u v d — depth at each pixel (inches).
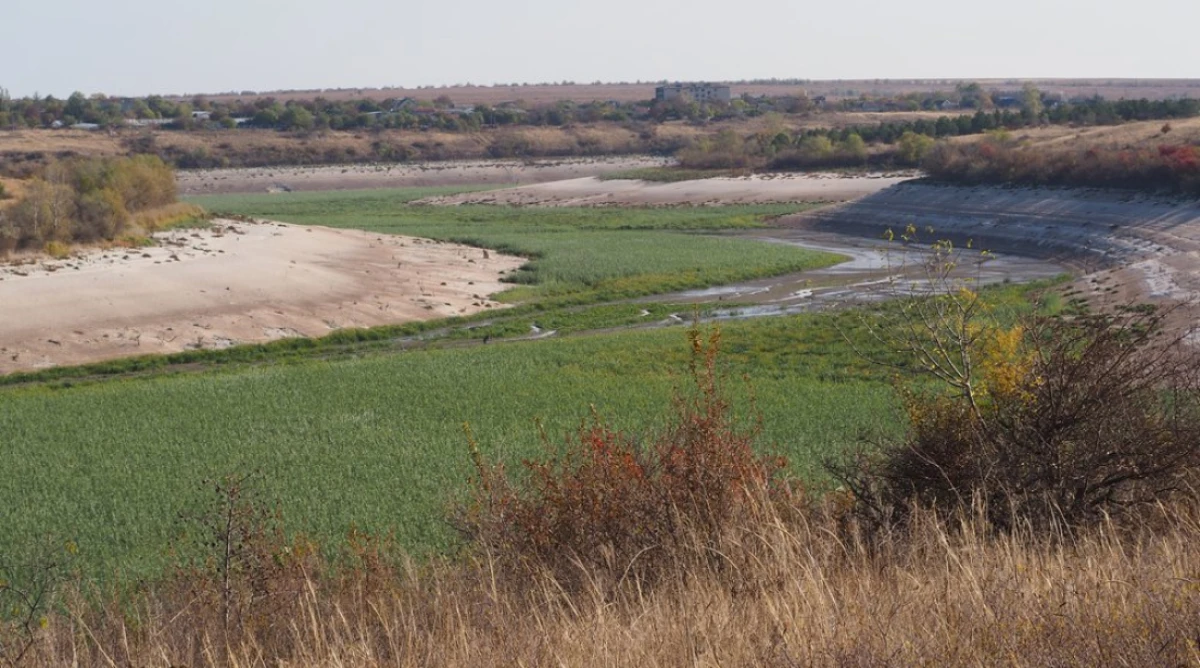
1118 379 306.8
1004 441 312.2
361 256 2331.4
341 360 1529.3
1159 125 3024.1
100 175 2491.4
